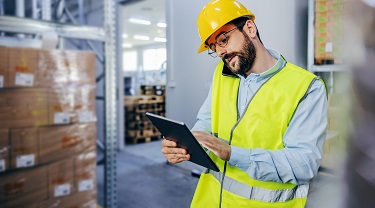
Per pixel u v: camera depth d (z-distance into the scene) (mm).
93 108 2105
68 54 1982
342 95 194
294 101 914
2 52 1746
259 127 938
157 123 959
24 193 1867
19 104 1815
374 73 173
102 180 3559
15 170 1835
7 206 1813
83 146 2074
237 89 1055
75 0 5012
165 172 3744
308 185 915
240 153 887
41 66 1880
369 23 176
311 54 2598
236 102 1043
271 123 931
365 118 178
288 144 897
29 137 1858
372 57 174
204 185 1137
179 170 3777
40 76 1879
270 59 1023
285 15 2848
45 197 1941
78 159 2057
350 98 188
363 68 178
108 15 2178
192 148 883
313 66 2580
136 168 3945
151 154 4605
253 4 2727
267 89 949
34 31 1819
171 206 2805
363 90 178
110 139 2303
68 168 2021
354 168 186
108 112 2271
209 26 984
